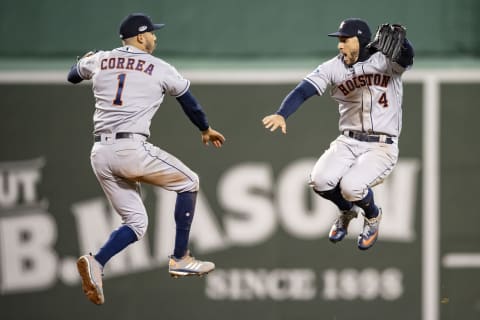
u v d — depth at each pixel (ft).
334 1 129.49
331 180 72.02
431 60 128.36
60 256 127.13
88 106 127.65
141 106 69.00
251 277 127.54
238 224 127.54
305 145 127.03
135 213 71.72
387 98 71.61
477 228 126.52
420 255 127.03
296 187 127.34
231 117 127.44
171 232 127.13
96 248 127.03
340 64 71.72
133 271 127.75
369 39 70.69
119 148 68.49
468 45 128.57
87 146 127.44
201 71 127.44
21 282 126.93
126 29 71.15
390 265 127.24
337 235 78.02
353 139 73.26
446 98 126.82
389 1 128.88
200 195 127.34
